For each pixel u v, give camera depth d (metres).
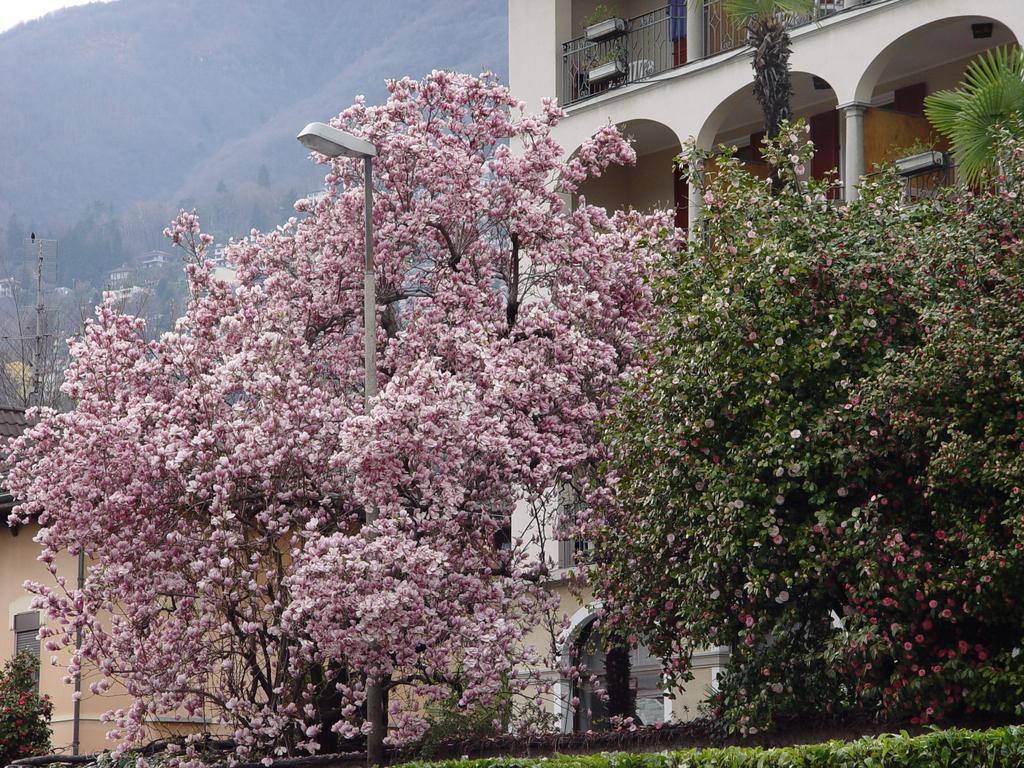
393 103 22.95
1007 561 13.60
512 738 19.92
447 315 22.02
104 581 20.08
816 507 15.88
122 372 21.56
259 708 21.05
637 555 17.69
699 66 28.98
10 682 28.77
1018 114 18.52
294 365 21.41
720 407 16.45
